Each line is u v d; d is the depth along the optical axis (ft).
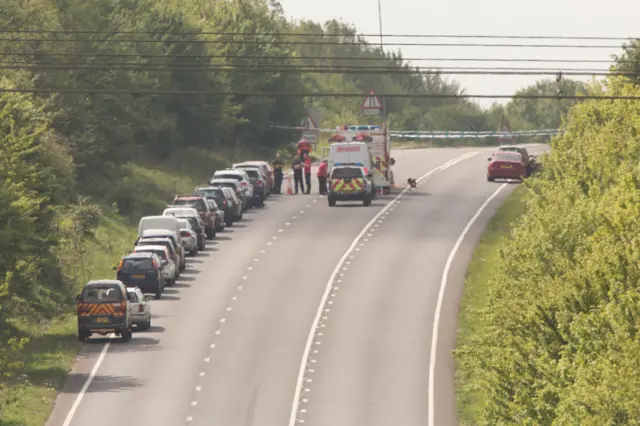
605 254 431.02
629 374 355.97
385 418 598.75
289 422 588.91
